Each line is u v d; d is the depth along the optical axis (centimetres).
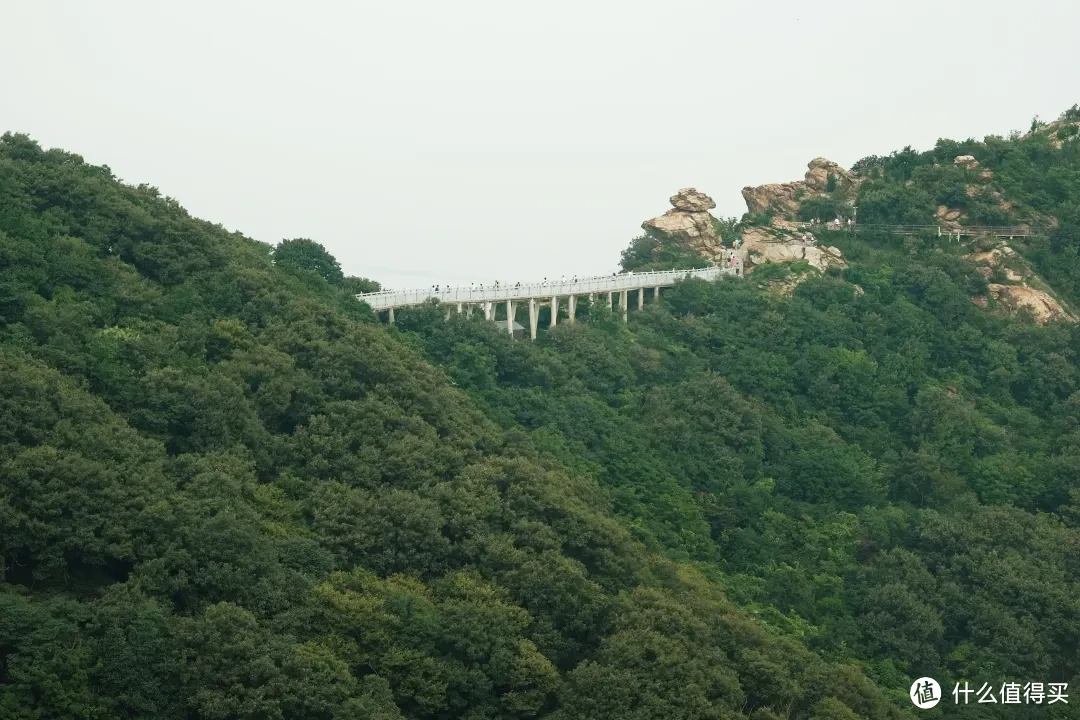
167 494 10381
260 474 11725
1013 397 18225
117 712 9056
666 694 10375
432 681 10100
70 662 8988
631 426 15450
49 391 10644
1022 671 13150
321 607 10206
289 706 9394
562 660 10981
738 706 10681
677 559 13450
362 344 13338
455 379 15000
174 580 9825
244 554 10188
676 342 17875
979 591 13988
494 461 12525
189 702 9212
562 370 16075
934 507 15788
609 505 13475
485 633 10544
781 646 11806
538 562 11394
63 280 12500
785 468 15788
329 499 11462
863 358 17775
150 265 13562
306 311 13538
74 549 9862
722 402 16175
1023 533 14800
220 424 11506
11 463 9800
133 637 9225
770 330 18175
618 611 11281
